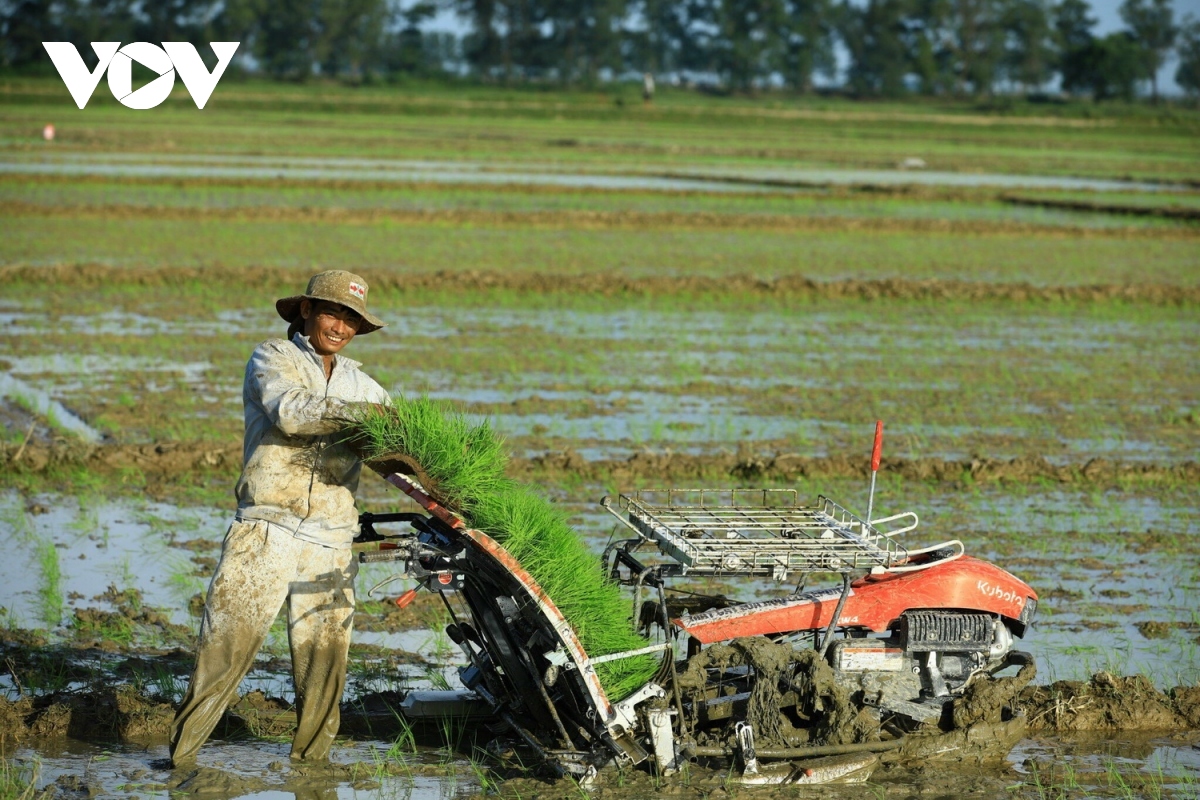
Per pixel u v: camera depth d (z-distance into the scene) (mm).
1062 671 16250
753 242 66062
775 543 13070
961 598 13578
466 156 116938
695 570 12602
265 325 40844
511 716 13844
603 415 30391
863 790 12945
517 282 48781
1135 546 21750
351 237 61969
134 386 31906
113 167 92875
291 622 12812
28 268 46562
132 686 14727
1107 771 13727
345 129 158750
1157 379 36750
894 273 56375
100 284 47062
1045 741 14547
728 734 13344
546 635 12750
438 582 12297
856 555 13039
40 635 16453
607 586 13047
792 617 13438
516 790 12688
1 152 102750
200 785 12500
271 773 12969
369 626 17422
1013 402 33281
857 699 13625
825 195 89000
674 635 13883
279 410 11977
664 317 44938
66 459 24609
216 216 66438
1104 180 115688
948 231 72875
